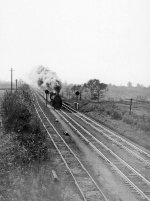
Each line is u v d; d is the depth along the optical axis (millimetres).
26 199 10727
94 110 41594
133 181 13422
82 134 24531
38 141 18109
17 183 11922
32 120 22203
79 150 19172
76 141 21844
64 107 45781
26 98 37156
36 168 13984
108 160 16672
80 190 11719
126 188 12508
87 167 15477
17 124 20531
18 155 15133
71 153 18062
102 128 28094
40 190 11516
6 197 10672
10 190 11281
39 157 15656
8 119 21578
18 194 10992
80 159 16984
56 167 15055
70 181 13008
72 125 28891
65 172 14328
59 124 29047
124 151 19281
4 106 23953
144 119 32375
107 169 15258
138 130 27141
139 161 16984
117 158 17312
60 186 12242
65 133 23953
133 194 11844
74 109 44844
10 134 19469
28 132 20219
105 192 11945
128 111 41062
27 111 22828
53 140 21469
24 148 15992
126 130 27078
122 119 33312
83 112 41625
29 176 12867
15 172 13086
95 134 24766
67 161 16281
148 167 15812
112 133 25391
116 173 14594
